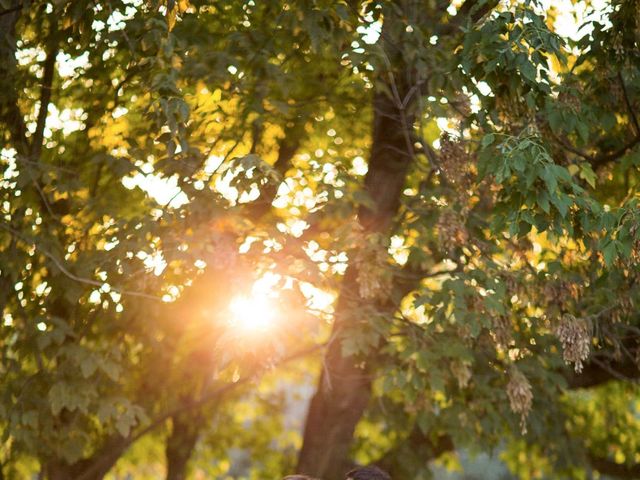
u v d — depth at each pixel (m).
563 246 7.41
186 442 10.23
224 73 7.33
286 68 8.21
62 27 7.28
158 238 7.23
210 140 8.39
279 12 7.46
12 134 7.73
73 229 7.66
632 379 9.12
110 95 8.27
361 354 8.54
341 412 8.66
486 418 8.52
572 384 9.37
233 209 6.84
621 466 11.77
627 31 6.66
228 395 12.11
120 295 7.57
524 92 6.28
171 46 6.62
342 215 7.72
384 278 7.45
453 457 12.35
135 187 8.09
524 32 6.12
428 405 7.80
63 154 8.39
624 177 8.16
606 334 7.53
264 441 13.60
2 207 7.55
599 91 6.96
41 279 8.02
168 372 9.30
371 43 7.16
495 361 8.38
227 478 13.48
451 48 7.59
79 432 7.73
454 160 6.91
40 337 7.21
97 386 7.99
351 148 10.34
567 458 10.71
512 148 5.70
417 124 8.42
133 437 9.10
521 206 5.88
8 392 7.45
